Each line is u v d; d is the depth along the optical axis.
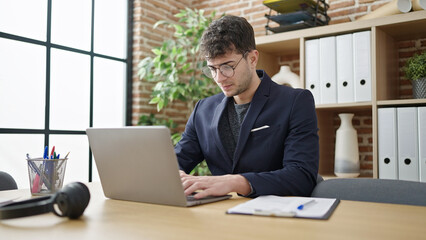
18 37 2.67
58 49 2.92
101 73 3.24
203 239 0.72
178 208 1.04
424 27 2.44
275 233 0.76
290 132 1.46
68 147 3.00
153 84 3.54
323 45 2.62
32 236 0.77
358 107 2.61
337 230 0.78
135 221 0.89
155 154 1.05
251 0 3.43
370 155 2.82
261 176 1.24
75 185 0.93
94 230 0.81
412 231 0.77
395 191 1.23
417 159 2.27
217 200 1.16
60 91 2.94
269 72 3.13
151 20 3.53
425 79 2.33
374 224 0.83
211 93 3.30
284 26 2.77
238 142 1.53
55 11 2.91
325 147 2.83
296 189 1.29
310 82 2.67
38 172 1.29
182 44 3.62
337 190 1.31
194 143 1.71
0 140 2.59
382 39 2.50
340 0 2.97
